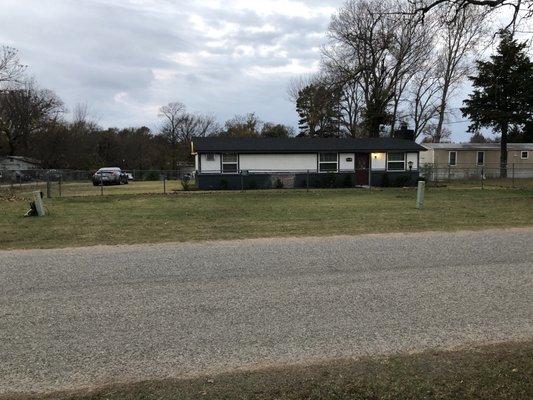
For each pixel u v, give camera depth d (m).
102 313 4.82
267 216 13.27
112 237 9.54
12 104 61.28
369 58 35.84
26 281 6.07
